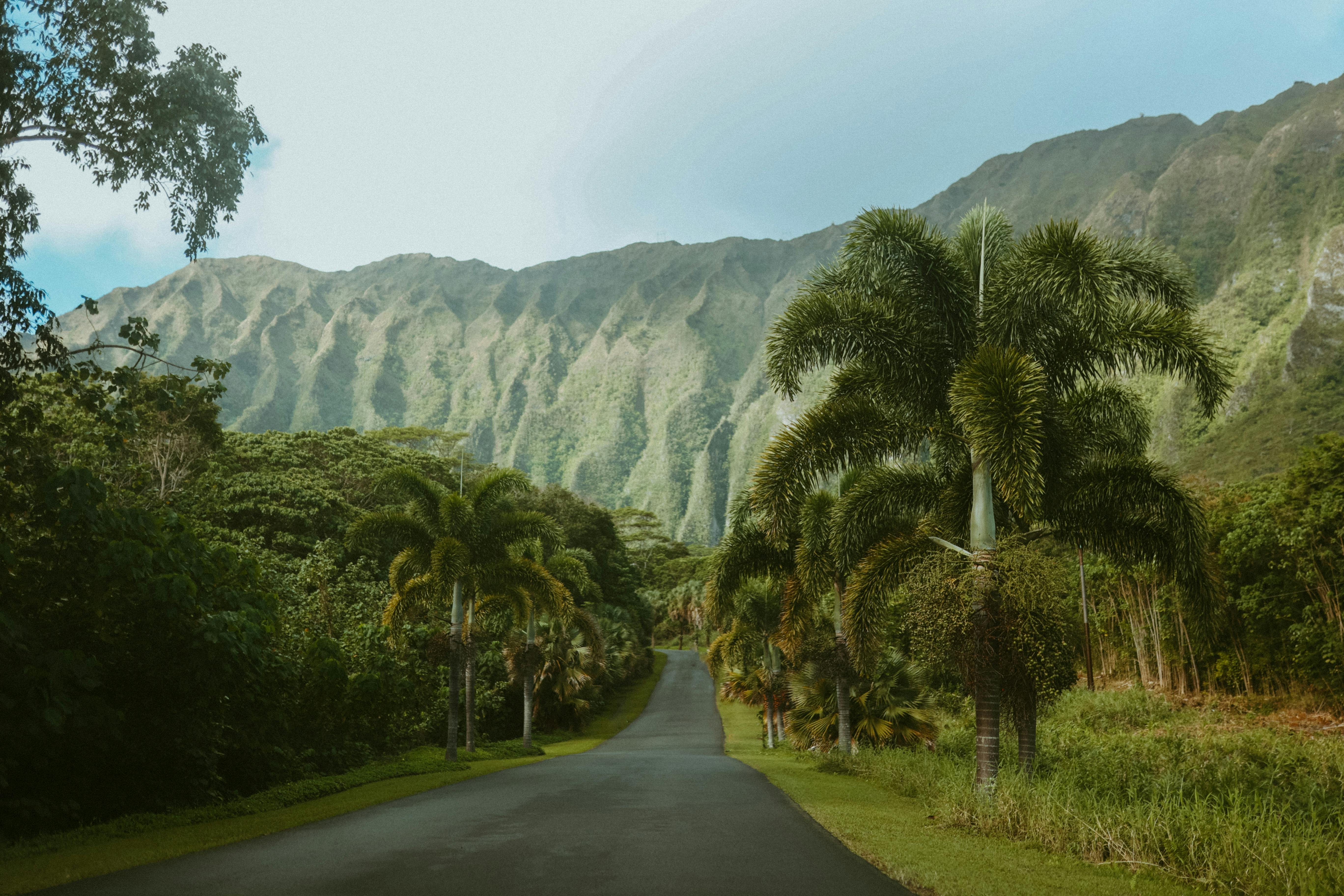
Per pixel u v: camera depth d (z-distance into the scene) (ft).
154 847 27.89
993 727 42.42
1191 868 24.99
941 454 51.42
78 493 35.04
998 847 30.09
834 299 48.78
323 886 21.27
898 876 23.45
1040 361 47.52
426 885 21.48
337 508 153.69
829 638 99.96
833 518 55.62
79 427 87.04
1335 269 496.23
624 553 306.35
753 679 125.39
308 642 61.11
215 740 44.93
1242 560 107.86
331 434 203.51
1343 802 41.45
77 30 40.32
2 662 32.73
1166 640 124.06
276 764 52.70
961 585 42.68
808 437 48.55
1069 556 47.88
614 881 22.06
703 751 124.57
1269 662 108.47
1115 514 49.62
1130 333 45.14
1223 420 494.18
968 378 42.45
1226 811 32.04
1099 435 53.93
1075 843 28.99
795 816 36.17
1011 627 41.45
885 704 82.12
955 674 46.09
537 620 142.31
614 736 164.96
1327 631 96.22
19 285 38.34
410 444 335.26
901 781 53.36
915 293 49.55
